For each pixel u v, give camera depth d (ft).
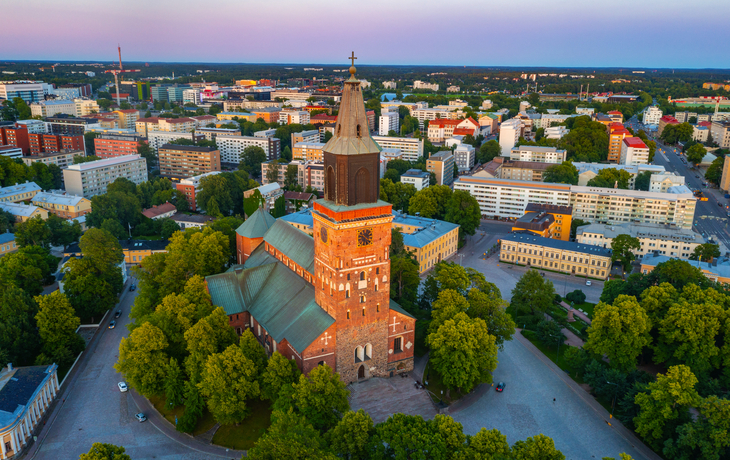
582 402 343.67
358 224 307.99
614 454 296.10
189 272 447.42
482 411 331.77
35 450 294.25
